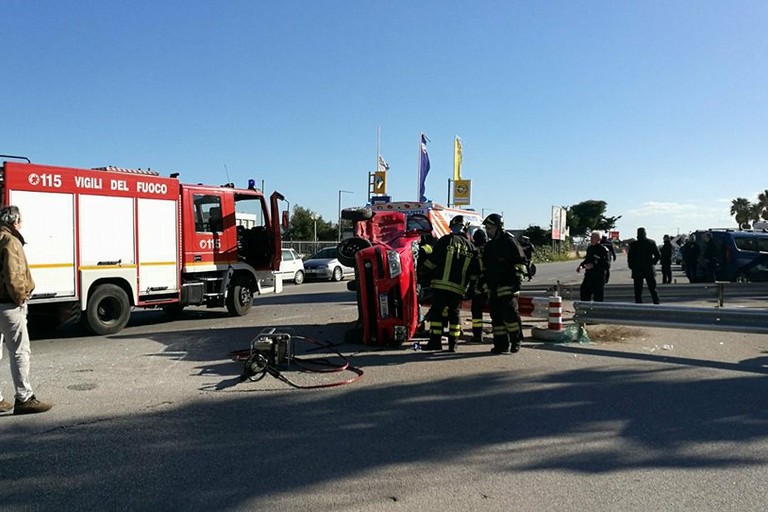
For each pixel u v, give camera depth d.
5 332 5.66
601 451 4.77
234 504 3.87
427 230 14.19
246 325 11.76
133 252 11.16
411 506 3.84
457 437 5.10
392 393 6.46
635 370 7.46
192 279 12.42
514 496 3.98
